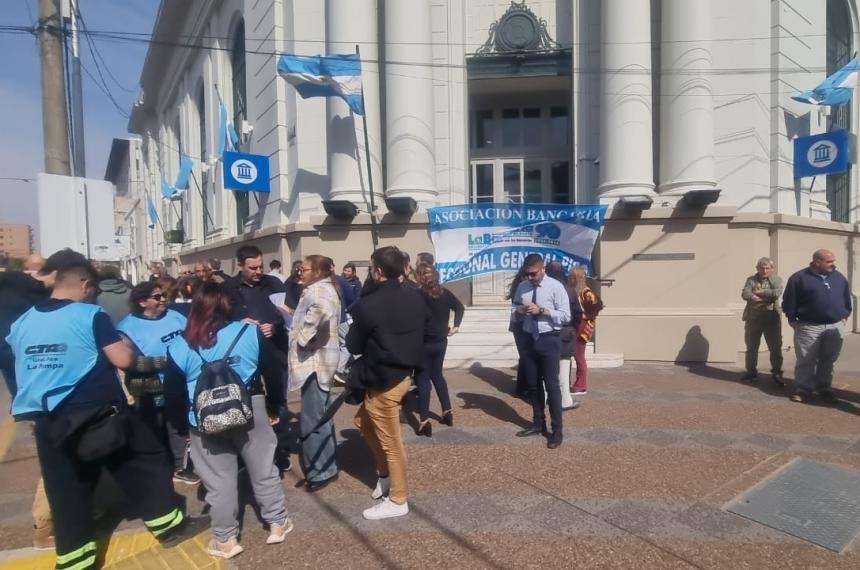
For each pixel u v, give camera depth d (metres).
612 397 7.25
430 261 6.30
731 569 3.39
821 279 6.78
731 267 10.02
